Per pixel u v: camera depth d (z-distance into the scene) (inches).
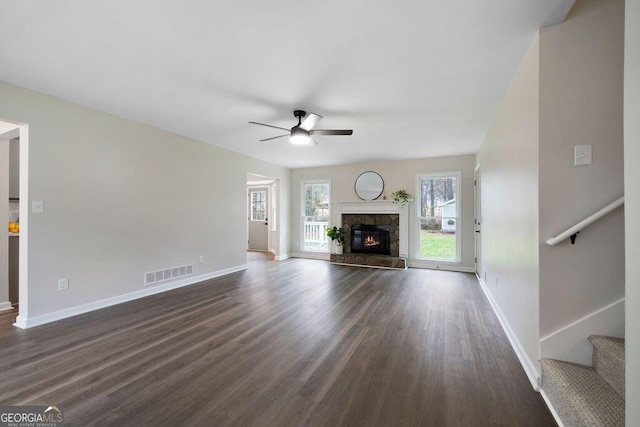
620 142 66.5
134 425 60.6
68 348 94.3
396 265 229.6
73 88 110.7
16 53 86.5
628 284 39.3
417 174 237.8
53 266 118.2
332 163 262.7
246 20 72.1
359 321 118.6
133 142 148.2
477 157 203.3
